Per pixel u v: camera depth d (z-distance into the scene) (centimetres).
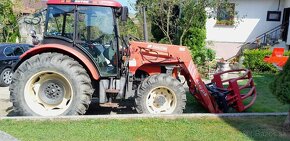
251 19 1603
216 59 1491
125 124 505
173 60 612
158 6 1219
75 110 548
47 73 557
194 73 620
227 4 1341
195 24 1286
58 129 474
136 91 593
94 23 579
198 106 702
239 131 484
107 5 574
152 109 587
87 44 579
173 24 1331
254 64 1359
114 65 589
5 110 643
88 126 490
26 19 616
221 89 654
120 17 588
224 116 548
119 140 439
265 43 1547
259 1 1585
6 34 1703
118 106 649
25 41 1727
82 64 577
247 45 1603
